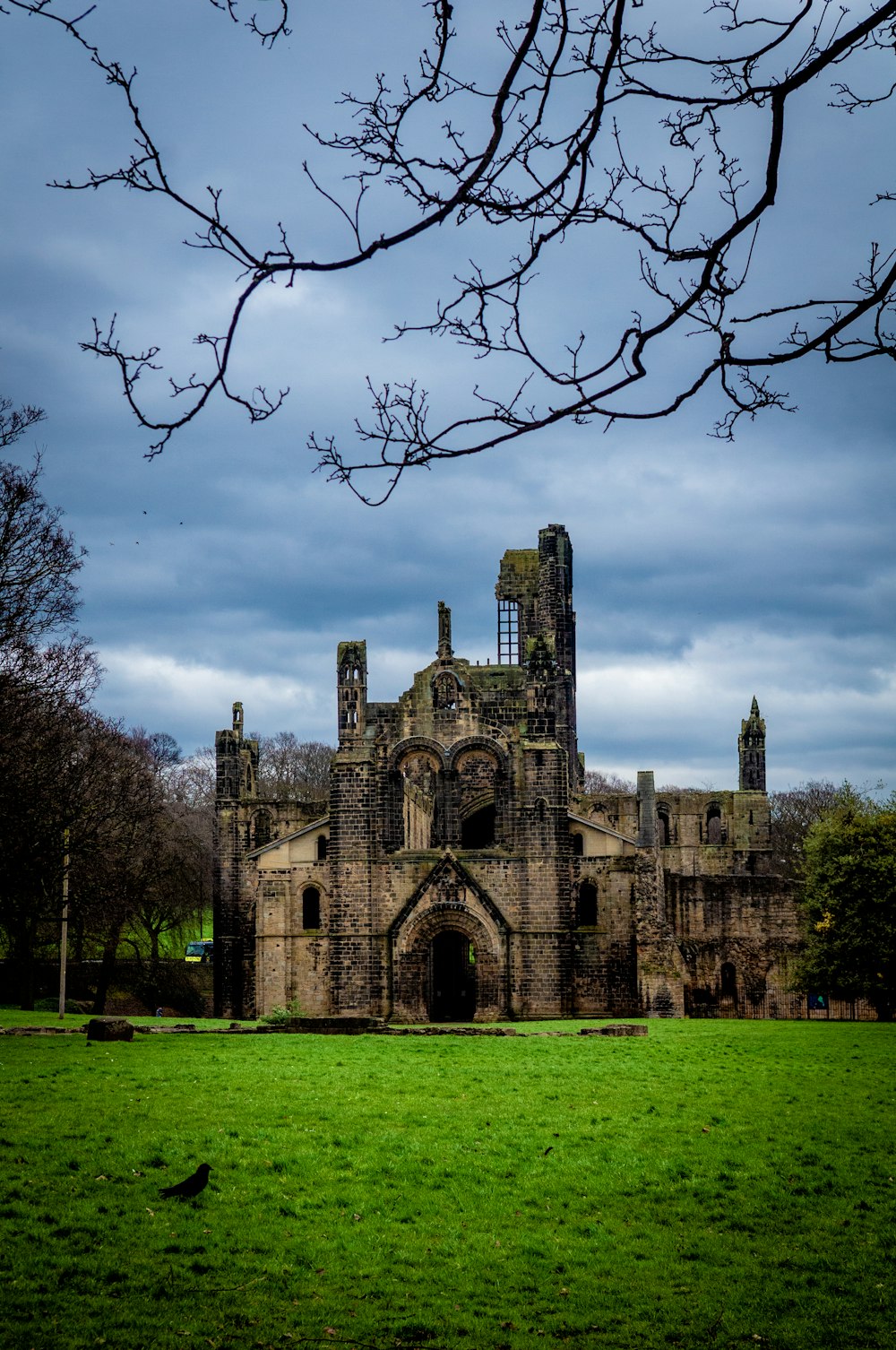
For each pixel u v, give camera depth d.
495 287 13.15
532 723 97.38
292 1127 39.66
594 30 12.41
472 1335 24.78
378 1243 29.72
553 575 124.69
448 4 12.02
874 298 12.62
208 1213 31.20
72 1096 43.34
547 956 94.94
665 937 95.12
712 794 137.25
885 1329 25.23
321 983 103.44
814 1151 38.41
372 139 12.58
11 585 62.09
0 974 109.75
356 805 96.88
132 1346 23.77
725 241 12.79
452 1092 46.81
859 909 91.56
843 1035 72.62
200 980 128.38
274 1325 24.92
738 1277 28.09
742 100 12.59
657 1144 39.16
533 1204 32.97
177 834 135.25
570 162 12.77
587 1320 25.56
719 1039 69.88
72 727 78.12
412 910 95.31
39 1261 27.70
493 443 13.26
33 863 66.06
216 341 12.53
